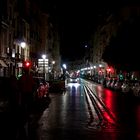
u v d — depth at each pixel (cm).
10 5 4628
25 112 1927
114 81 6019
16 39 4975
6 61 4262
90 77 14000
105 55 6950
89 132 1378
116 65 5966
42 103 2747
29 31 6225
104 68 10894
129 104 2878
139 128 1502
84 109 2406
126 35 4956
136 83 4097
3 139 1222
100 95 4244
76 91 5319
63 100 3347
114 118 1881
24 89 1906
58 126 1544
